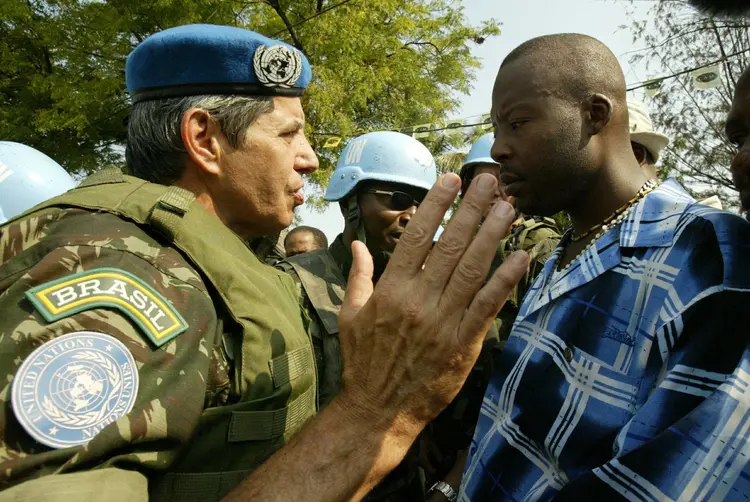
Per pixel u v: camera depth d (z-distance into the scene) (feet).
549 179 4.32
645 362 3.76
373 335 3.31
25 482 2.68
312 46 39.14
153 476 3.31
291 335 4.27
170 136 4.37
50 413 2.79
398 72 44.14
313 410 4.62
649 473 3.29
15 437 2.73
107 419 2.91
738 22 3.98
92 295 3.14
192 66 4.35
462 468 6.14
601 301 4.09
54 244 3.35
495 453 4.44
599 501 3.43
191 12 38.42
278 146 4.58
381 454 3.25
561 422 4.03
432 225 3.29
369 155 8.75
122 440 2.93
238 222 4.73
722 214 3.74
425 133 30.91
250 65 4.45
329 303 7.54
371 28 42.06
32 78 38.83
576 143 4.25
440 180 3.34
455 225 3.25
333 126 40.11
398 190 8.61
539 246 9.54
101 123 40.57
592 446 3.87
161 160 4.43
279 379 4.08
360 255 3.75
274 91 4.57
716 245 3.61
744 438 3.17
